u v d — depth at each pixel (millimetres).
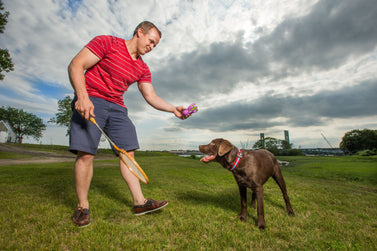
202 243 2047
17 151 27000
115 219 2650
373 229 2705
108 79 2539
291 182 7199
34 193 3971
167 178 7387
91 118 2170
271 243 2137
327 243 2166
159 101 3260
